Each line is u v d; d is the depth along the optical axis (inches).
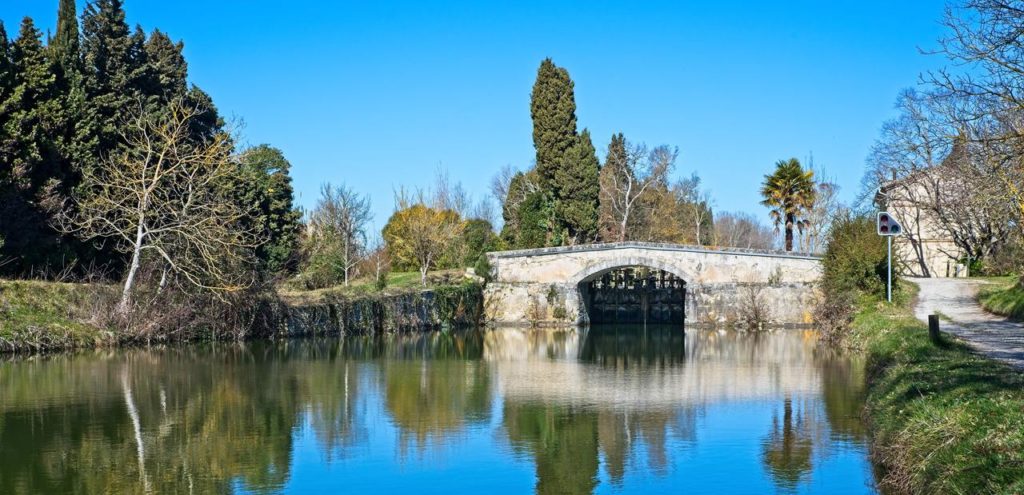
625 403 1020.5
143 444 796.6
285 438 828.6
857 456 745.0
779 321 2174.0
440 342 1787.6
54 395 1011.9
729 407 984.9
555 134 2632.9
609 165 3122.5
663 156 3221.0
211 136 1962.4
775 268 2180.1
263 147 2185.0
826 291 1807.3
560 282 2299.5
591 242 2640.3
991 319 1411.2
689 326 2209.6
